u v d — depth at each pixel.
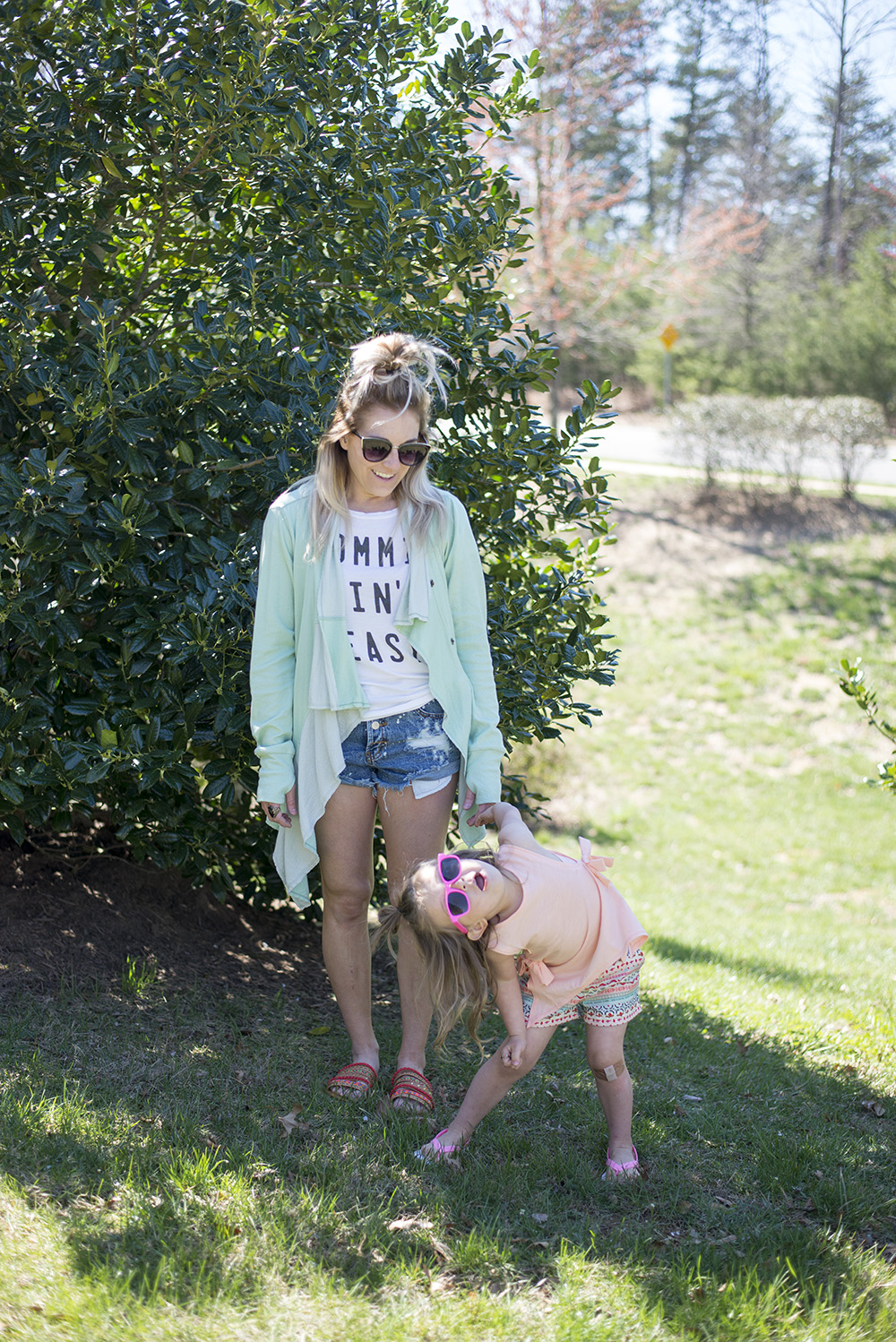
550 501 4.54
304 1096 3.28
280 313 4.16
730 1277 2.56
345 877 3.25
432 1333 2.29
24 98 3.93
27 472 3.28
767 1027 4.73
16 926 3.95
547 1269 2.56
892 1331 2.42
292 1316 2.28
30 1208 2.52
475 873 2.79
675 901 8.81
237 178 4.27
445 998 2.93
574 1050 3.98
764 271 27.16
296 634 3.18
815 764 12.38
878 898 9.32
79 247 4.04
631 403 31.03
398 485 3.10
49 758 3.60
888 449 18.69
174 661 3.58
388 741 3.13
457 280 4.47
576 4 16.88
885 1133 3.51
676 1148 3.25
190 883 4.58
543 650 4.32
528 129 16.92
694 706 13.59
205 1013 3.76
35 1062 3.18
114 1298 2.24
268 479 3.75
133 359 3.88
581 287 18.70
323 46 4.14
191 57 3.91
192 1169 2.71
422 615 3.07
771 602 15.56
